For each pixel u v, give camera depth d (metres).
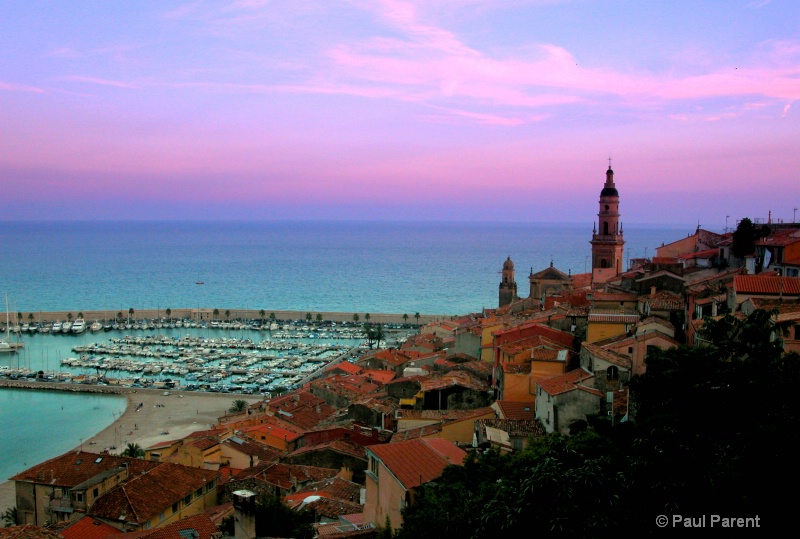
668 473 38.94
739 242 119.69
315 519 70.00
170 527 69.81
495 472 51.34
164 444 125.75
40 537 55.69
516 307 170.25
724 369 47.31
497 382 97.94
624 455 45.47
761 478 38.81
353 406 117.44
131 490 81.88
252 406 168.00
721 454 39.44
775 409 43.38
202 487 88.69
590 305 109.94
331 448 100.56
